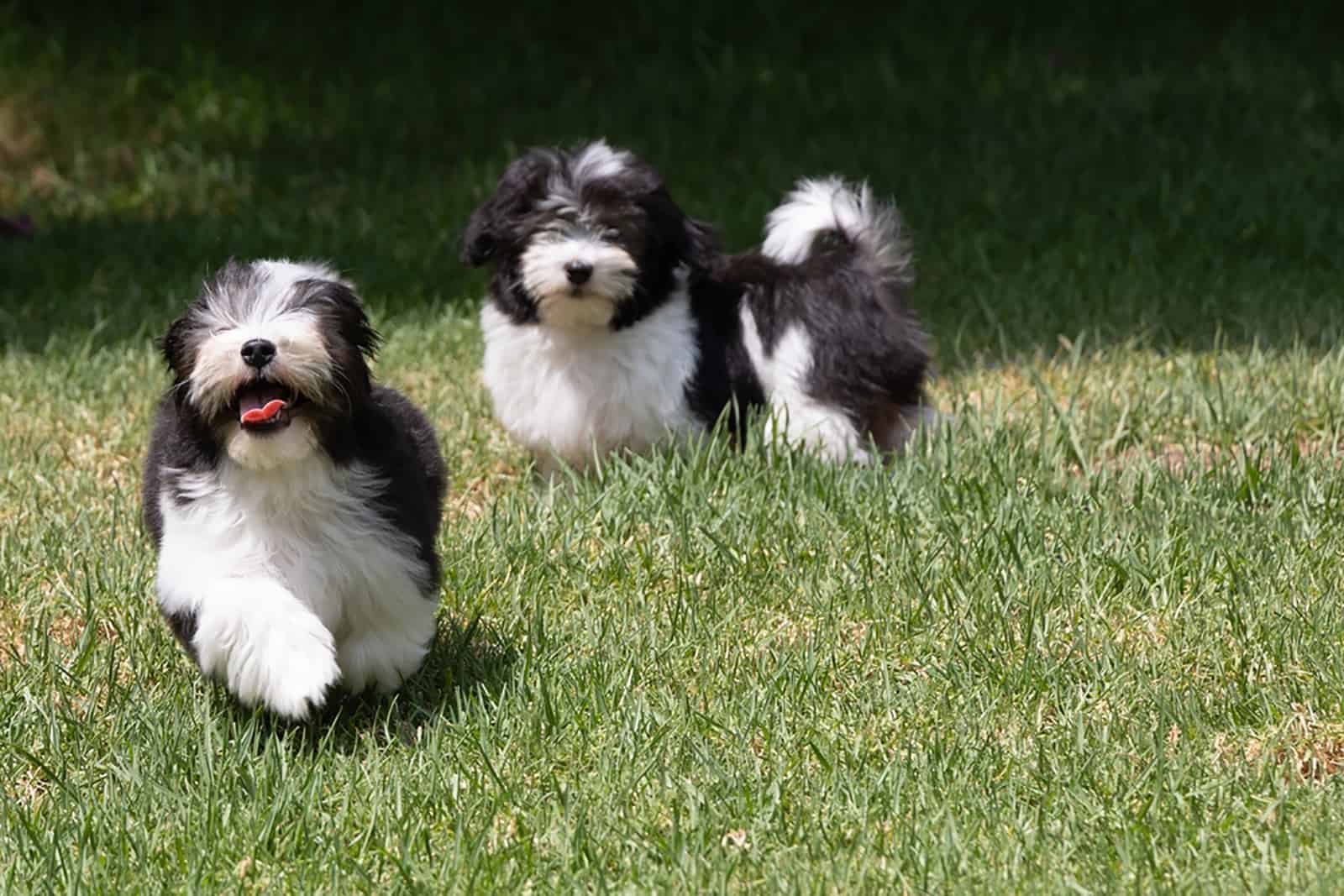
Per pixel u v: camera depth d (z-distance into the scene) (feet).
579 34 79.25
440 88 75.20
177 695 26.50
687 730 24.95
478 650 28.07
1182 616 27.71
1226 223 56.08
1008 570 29.48
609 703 25.67
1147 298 49.75
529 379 36.40
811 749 24.18
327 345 24.14
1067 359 45.19
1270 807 21.97
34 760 24.39
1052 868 20.83
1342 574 28.89
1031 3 79.15
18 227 61.36
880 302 37.55
